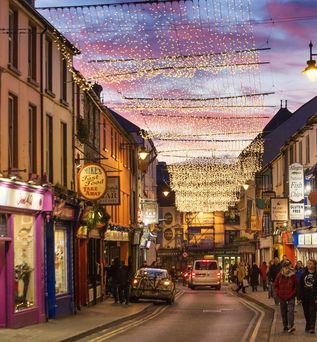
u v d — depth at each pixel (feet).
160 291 108.78
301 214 118.01
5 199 63.00
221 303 114.83
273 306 95.91
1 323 64.39
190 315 88.22
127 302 101.65
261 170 196.95
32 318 69.51
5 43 66.28
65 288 83.35
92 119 107.55
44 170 76.54
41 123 76.02
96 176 85.35
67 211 82.48
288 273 61.52
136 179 163.94
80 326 67.26
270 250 177.17
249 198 223.51
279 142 191.52
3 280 64.80
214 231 280.92
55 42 82.48
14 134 68.49
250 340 58.70
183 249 274.57
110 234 122.11
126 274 101.96
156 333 64.59
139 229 158.92
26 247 70.08
